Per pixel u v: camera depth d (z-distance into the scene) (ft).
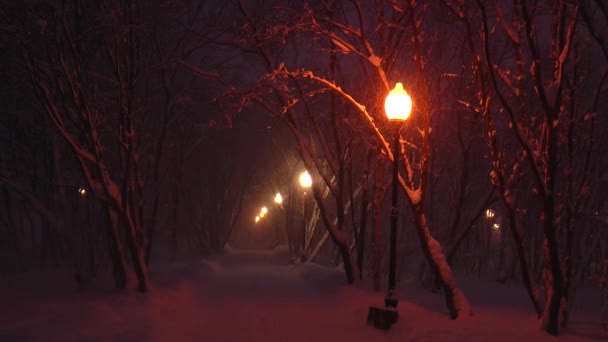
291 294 48.93
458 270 83.20
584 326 27.76
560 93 24.07
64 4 34.17
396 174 32.96
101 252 49.98
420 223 32.19
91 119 36.96
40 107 45.42
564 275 26.84
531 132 28.09
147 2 40.81
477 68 27.86
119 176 47.73
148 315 33.09
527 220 62.08
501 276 64.39
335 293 47.06
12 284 46.98
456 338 25.62
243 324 33.35
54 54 36.81
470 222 49.42
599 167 33.76
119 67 37.65
